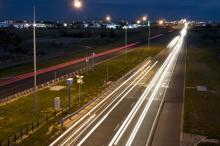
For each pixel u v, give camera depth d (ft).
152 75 285.43
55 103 167.02
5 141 125.39
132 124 148.56
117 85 239.91
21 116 158.92
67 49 517.55
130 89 226.79
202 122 154.40
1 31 504.84
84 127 143.13
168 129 142.41
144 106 181.68
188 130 141.59
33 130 138.10
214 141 129.49
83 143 124.06
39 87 226.99
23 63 362.94
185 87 237.25
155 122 152.35
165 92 219.20
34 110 167.12
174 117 161.07
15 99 191.62
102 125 146.30
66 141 125.70
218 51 495.00
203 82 258.98
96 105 182.09
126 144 123.75
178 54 444.14
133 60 375.86
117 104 185.16
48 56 429.79
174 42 629.10
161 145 123.44
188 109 176.65
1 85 236.22
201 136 134.82
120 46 555.69
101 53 450.71
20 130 138.21
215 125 150.61
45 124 145.89
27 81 251.19
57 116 157.89
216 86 247.29
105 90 221.25
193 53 458.09
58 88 224.33
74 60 381.19
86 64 324.60
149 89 228.02
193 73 299.79
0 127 142.41
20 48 469.16
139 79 265.13
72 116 158.61
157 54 442.09
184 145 123.95
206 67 341.21
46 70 306.76
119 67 324.39
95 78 263.90
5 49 456.86
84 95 202.90
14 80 255.70
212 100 200.95
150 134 135.54
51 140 126.31
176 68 325.83
